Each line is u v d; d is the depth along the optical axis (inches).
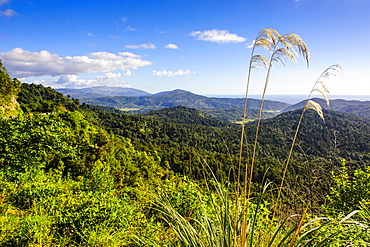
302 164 94.1
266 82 66.6
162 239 101.7
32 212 162.2
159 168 828.0
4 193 187.3
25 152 258.8
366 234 63.9
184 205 137.9
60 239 129.6
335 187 164.4
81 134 719.7
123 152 919.7
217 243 73.1
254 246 76.2
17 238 123.0
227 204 74.6
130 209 153.6
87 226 138.6
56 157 362.9
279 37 64.3
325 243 64.1
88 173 391.5
